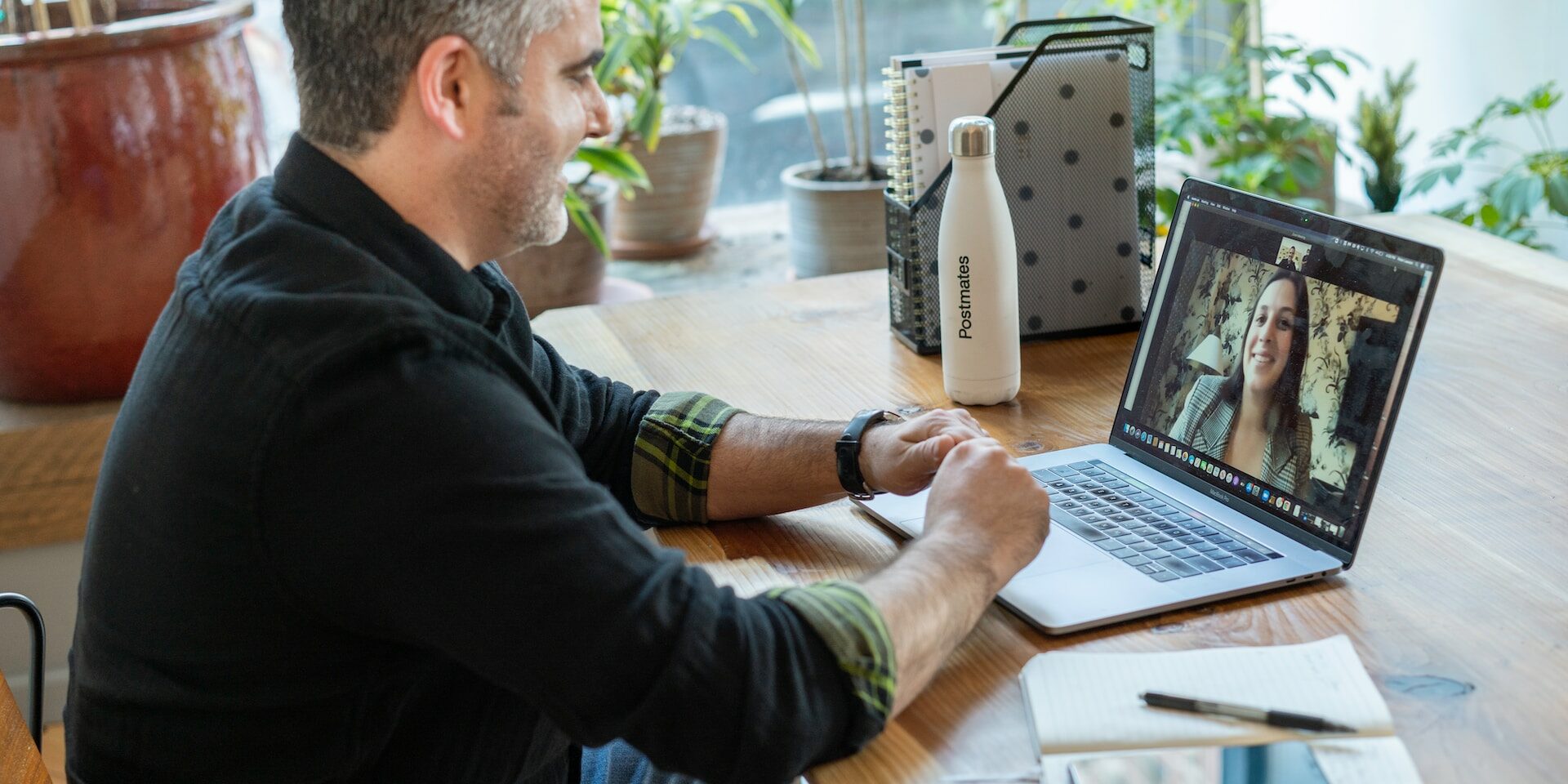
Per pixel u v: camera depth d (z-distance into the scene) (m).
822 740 0.82
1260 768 0.76
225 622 0.86
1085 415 1.31
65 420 2.05
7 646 2.11
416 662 0.91
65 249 1.99
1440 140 2.61
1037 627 0.94
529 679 0.80
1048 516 0.99
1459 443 1.19
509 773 1.00
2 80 1.91
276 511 0.81
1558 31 2.43
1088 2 3.23
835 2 2.97
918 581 0.90
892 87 1.48
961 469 1.00
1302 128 2.77
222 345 0.84
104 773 0.95
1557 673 0.84
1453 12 2.74
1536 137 2.54
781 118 3.54
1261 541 1.02
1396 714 0.81
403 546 0.79
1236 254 1.12
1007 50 1.51
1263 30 3.34
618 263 3.29
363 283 0.85
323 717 0.90
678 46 3.31
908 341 1.53
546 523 0.80
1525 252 1.68
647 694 0.79
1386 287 0.97
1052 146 1.48
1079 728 0.81
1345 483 0.98
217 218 0.97
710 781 0.81
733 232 3.48
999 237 1.30
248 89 2.17
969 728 0.84
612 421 1.23
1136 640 0.92
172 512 0.85
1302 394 1.03
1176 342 1.17
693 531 1.18
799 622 0.85
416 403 0.79
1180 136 2.81
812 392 1.41
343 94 0.88
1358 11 3.07
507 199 0.93
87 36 1.91
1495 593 0.94
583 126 0.95
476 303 0.94
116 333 2.07
